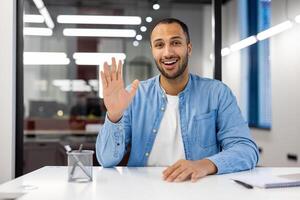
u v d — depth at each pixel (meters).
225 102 1.65
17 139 2.96
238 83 4.89
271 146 3.99
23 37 2.96
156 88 1.71
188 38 1.64
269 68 4.11
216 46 3.04
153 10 4.08
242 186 1.06
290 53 3.55
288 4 3.55
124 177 1.22
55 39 5.07
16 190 1.01
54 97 5.33
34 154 4.07
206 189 1.02
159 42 1.59
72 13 4.26
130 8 4.07
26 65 3.01
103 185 1.08
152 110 1.66
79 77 5.31
